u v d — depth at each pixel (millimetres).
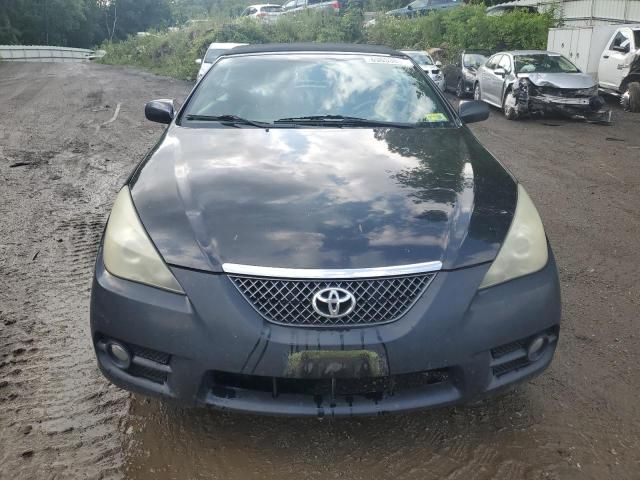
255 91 3879
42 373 3016
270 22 27531
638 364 3129
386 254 2309
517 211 2650
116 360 2451
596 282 4113
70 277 4137
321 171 2879
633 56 12812
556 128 11070
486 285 2346
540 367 2500
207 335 2229
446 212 2551
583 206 5918
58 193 6172
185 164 2971
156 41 32594
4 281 4051
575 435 2602
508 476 2375
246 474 2387
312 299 2215
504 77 12758
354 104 3787
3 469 2373
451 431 2635
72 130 9844
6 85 17422
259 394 2295
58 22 46156
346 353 2178
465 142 3400
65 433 2596
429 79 4133
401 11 28578
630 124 11453
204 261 2309
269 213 2506
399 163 3008
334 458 2475
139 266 2379
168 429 2637
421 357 2229
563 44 15359
